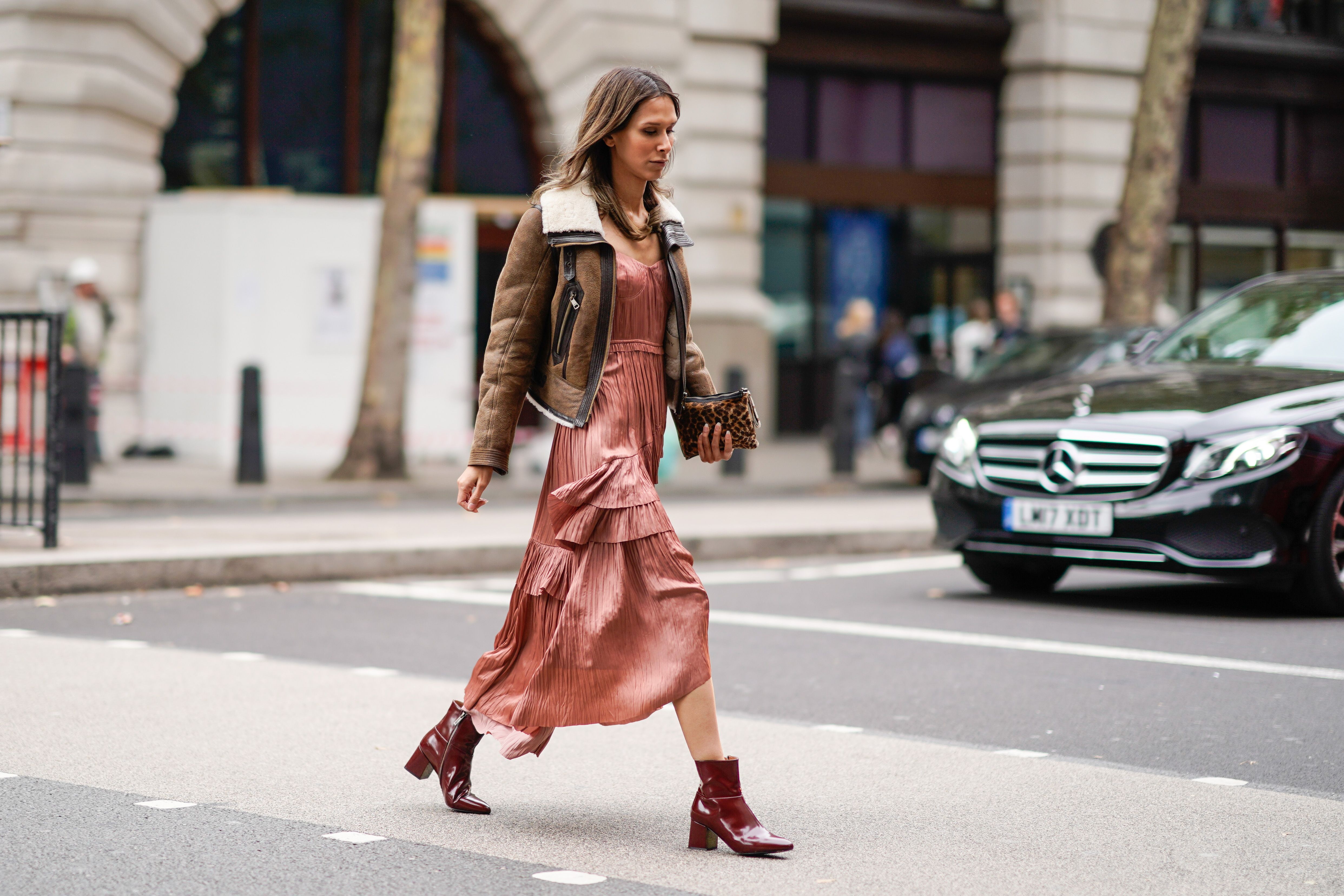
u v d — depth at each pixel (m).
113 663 7.32
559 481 4.50
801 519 13.57
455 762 4.84
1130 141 25.19
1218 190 28.31
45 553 9.98
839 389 18.78
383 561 10.73
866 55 25.19
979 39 25.91
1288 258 29.12
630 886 4.11
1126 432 8.79
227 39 20.70
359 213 19.31
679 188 23.12
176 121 20.48
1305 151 29.14
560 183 4.51
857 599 9.80
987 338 22.16
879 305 26.39
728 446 4.68
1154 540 8.66
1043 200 25.94
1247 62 28.17
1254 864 4.34
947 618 8.95
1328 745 5.90
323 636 8.29
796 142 25.12
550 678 4.42
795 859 4.37
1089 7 25.81
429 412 19.81
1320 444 8.64
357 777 5.26
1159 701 6.69
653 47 22.47
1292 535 8.59
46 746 5.64
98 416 17.84
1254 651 7.85
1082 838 4.59
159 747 5.65
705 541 11.89
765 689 6.97
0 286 18.28
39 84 18.33
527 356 4.55
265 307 19.00
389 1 21.58
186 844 4.46
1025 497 9.11
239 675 7.08
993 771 5.46
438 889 4.07
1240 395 8.94
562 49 21.95
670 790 5.15
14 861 4.29
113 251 18.94
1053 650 7.90
